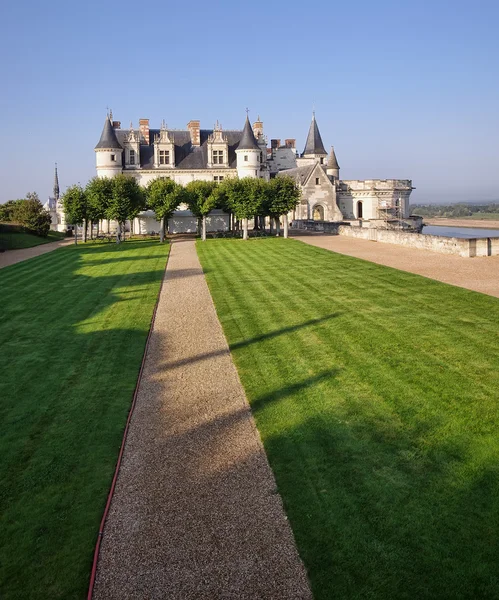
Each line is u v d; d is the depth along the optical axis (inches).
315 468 329.4
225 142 2940.5
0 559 258.7
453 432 365.1
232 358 554.9
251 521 281.3
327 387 457.4
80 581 243.1
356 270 1065.5
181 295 903.1
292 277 1023.6
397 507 286.7
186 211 2699.3
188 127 3112.7
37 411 430.9
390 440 359.3
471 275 934.4
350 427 381.1
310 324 661.9
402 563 246.4
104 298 892.6
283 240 1886.1
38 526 283.0
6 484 324.5
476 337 568.7
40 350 595.8
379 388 446.9
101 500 305.3
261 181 2043.6
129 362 552.7
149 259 1457.9
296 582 238.2
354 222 2512.3
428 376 465.4
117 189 2016.5
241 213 2005.4
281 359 539.8
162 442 374.9
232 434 383.2
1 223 2529.5
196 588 236.5
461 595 227.1
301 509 289.0
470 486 301.9
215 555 256.5
